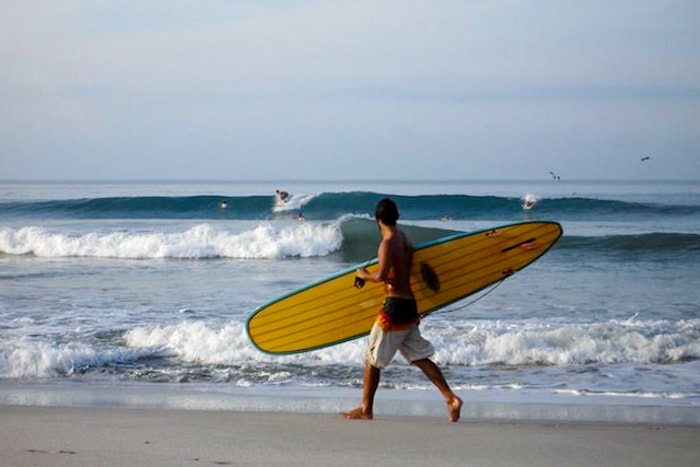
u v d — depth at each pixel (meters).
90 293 26.55
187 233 41.66
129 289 27.59
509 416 12.14
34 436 9.38
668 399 13.61
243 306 23.61
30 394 13.85
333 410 12.58
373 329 10.96
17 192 129.75
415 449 8.87
